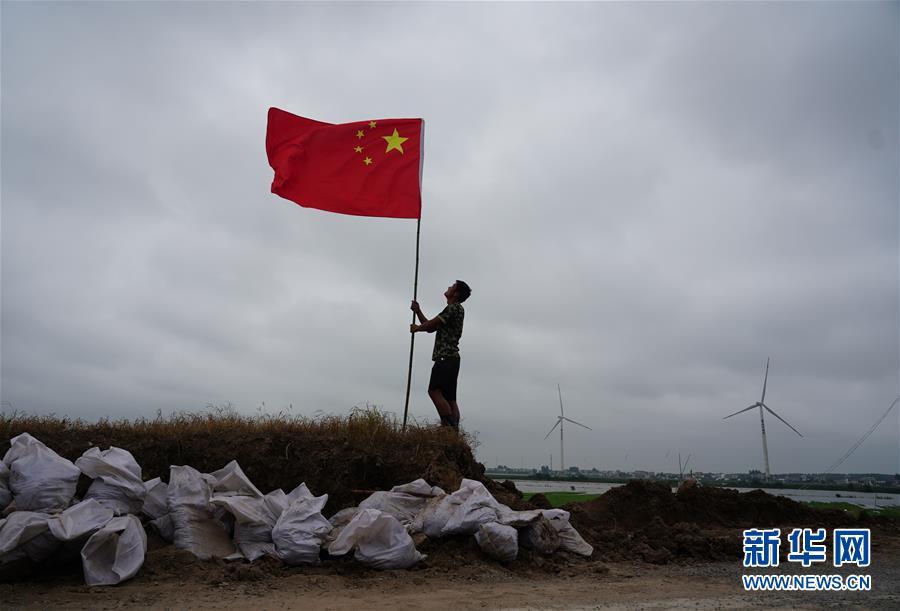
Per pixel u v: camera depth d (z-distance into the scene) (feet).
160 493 22.90
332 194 33.32
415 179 33.60
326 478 26.94
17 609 15.21
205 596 16.76
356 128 34.14
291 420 30.71
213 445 27.55
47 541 18.07
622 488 36.45
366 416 30.17
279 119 33.86
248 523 21.30
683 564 26.11
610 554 26.40
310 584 18.47
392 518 21.21
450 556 22.08
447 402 31.45
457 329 31.53
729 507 37.70
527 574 21.50
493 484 30.99
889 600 19.24
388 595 17.51
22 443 21.20
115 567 17.97
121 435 27.81
